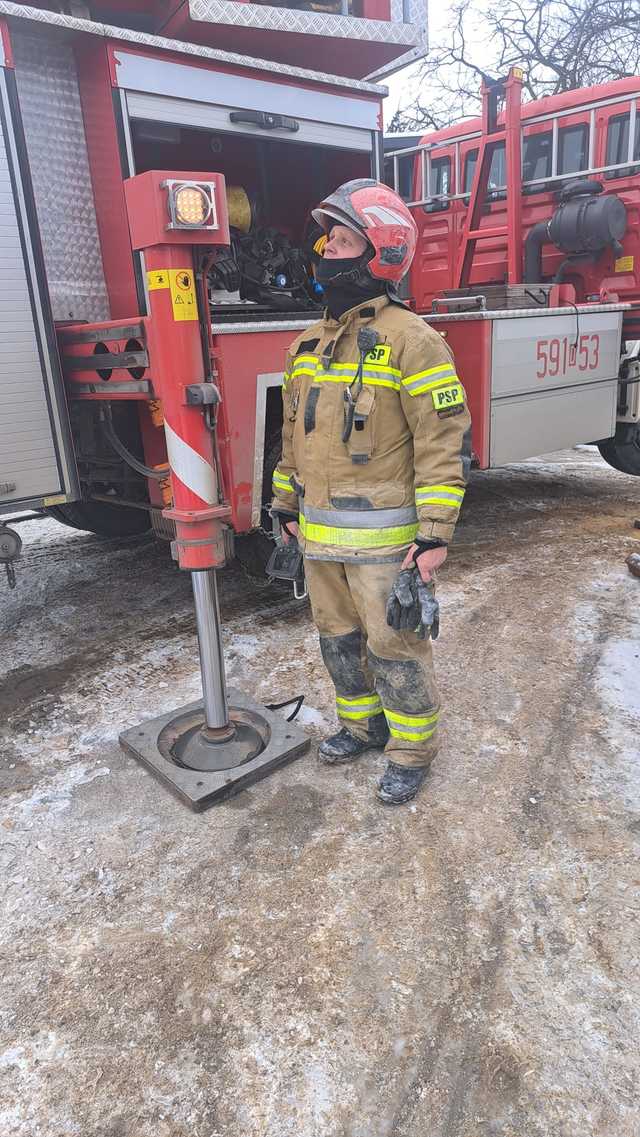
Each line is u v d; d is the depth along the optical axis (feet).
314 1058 5.54
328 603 8.16
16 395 9.86
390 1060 5.51
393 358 6.84
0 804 8.39
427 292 24.41
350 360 7.07
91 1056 5.61
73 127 10.93
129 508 17.46
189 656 11.89
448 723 9.74
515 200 20.15
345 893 7.01
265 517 13.29
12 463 9.98
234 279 13.10
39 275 9.88
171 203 7.06
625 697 10.21
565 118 20.58
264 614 13.38
